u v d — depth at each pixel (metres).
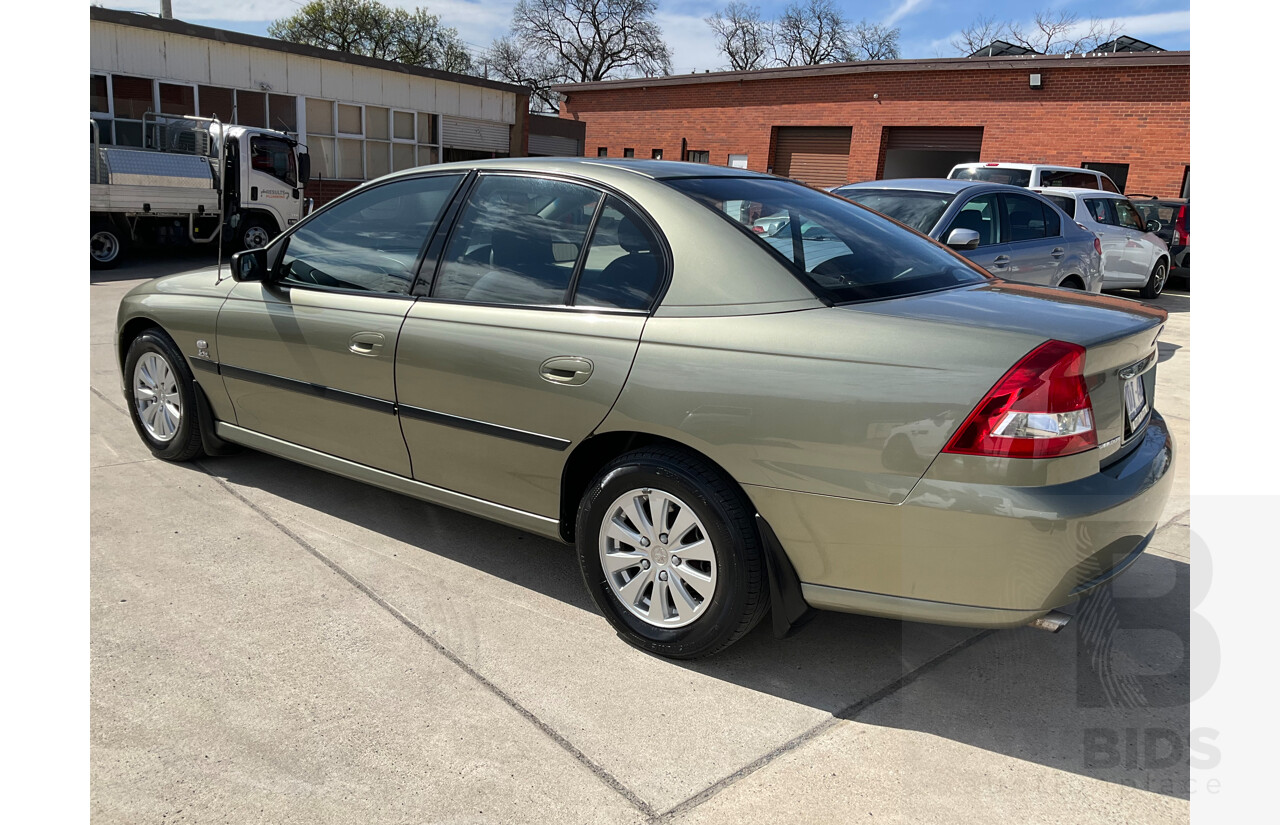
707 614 2.62
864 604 2.42
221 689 2.54
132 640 2.78
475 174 3.29
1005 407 2.16
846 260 2.75
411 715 2.45
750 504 2.54
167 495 4.01
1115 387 2.39
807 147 22.30
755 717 2.50
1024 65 18.47
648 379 2.62
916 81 19.97
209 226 14.75
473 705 2.51
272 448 3.88
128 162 13.29
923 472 2.24
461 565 3.41
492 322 2.99
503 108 25.27
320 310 3.51
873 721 2.49
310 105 20.80
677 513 2.66
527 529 3.05
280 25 44.06
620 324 2.72
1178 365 7.89
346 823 2.04
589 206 2.95
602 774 2.23
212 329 3.95
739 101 23.30
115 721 2.38
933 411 2.23
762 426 2.43
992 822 2.10
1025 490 2.16
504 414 2.96
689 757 2.31
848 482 2.34
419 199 3.41
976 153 19.78
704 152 24.38
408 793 2.14
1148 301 13.23
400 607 3.06
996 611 2.25
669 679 2.67
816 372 2.37
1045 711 2.55
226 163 14.56
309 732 2.36
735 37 51.47
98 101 17.11
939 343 2.28
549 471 2.90
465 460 3.13
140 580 3.18
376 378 3.31
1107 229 12.16
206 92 18.78
